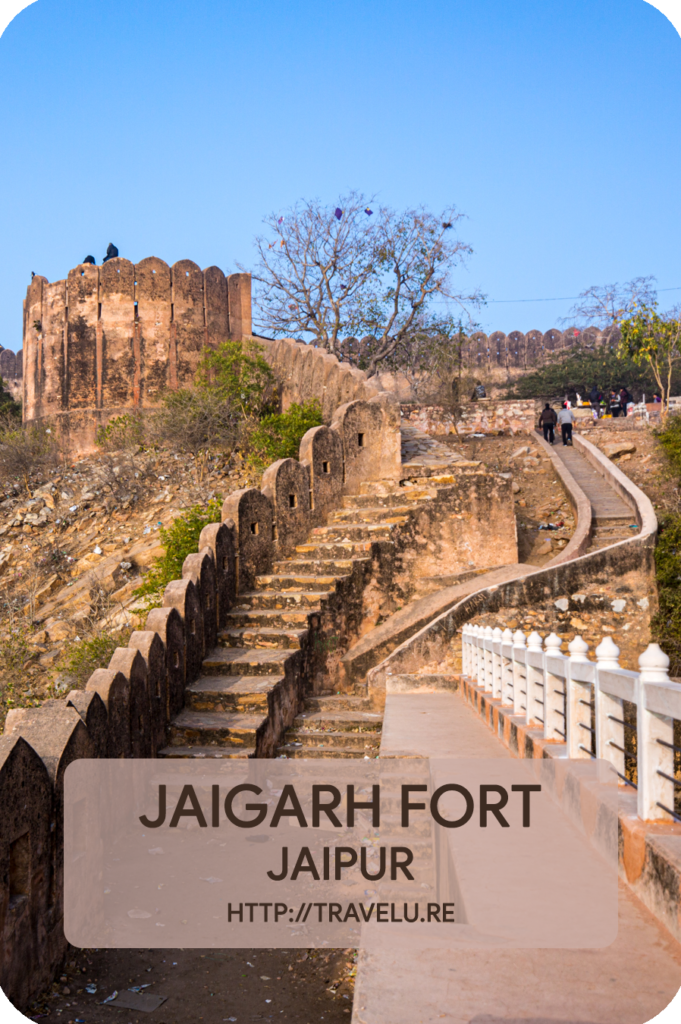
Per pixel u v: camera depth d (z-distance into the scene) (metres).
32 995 4.45
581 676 4.84
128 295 21.62
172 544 13.54
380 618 12.63
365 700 10.87
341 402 17.11
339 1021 4.41
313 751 9.32
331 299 27.02
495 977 2.90
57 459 20.66
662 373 36.69
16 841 4.43
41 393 22.19
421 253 26.38
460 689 10.59
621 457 21.11
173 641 9.02
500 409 29.30
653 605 11.48
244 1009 4.54
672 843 3.39
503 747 6.97
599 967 2.95
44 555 16.09
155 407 21.31
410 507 13.52
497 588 11.41
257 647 10.72
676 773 8.11
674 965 2.95
